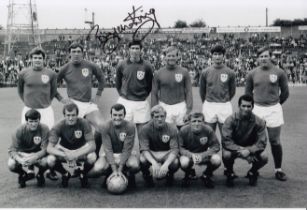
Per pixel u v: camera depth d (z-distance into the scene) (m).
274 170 7.14
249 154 6.13
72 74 7.39
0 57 48.47
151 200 5.50
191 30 56.19
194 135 6.24
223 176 6.82
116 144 6.19
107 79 35.75
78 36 56.09
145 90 7.33
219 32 55.97
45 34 57.62
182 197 5.63
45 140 6.18
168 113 7.08
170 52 6.93
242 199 5.52
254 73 6.84
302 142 9.59
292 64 41.22
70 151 6.18
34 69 6.97
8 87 33.66
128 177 6.22
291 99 21.61
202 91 7.33
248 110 6.09
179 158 6.19
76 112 6.05
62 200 5.49
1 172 6.98
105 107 17.45
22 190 5.96
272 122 6.65
